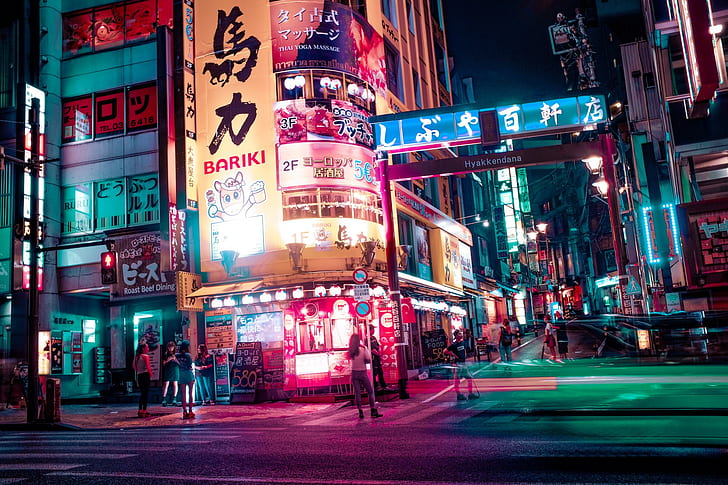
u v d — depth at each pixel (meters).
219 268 21.19
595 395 8.82
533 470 5.89
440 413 11.97
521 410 9.83
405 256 24.48
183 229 21.20
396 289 17.30
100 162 23.67
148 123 23.47
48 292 22.91
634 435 7.60
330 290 19.56
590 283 62.91
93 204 23.50
